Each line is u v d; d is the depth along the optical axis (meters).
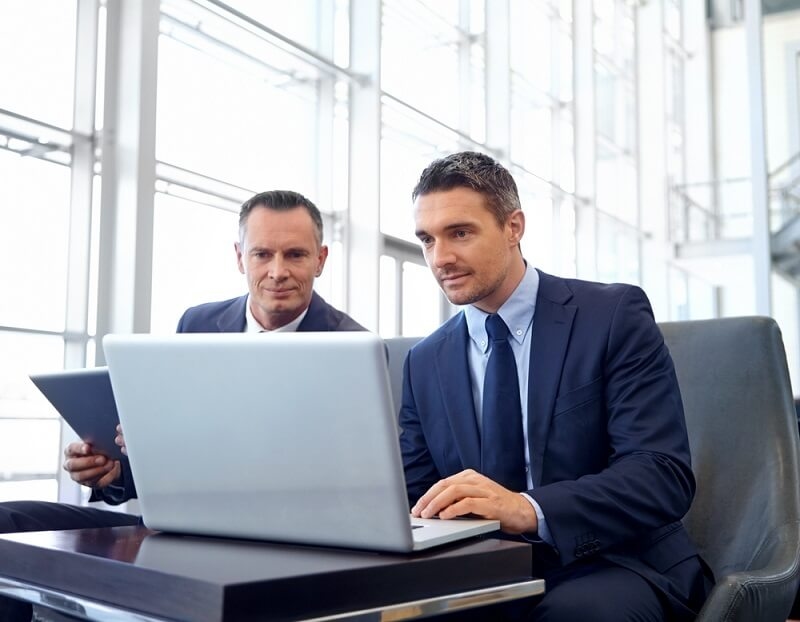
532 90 8.52
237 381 1.00
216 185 5.07
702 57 11.90
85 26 4.27
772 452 1.53
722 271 10.95
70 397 1.58
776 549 1.40
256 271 2.10
